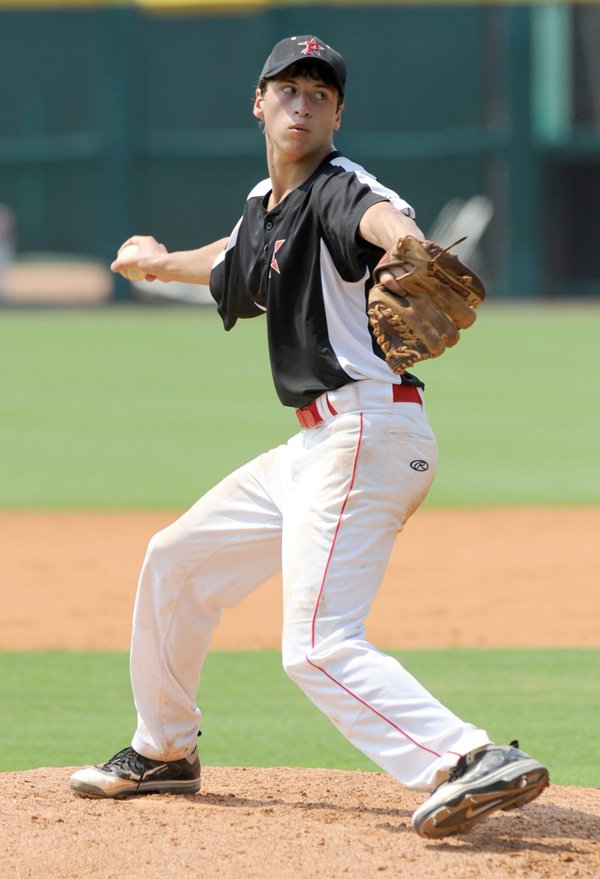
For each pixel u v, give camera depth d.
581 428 52.19
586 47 116.62
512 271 118.62
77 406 59.28
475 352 81.50
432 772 11.66
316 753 17.09
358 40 119.56
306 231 11.89
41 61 121.62
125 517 35.81
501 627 24.53
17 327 98.88
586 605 26.33
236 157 120.31
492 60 117.12
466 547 32.16
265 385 66.31
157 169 120.88
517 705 19.33
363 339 12.02
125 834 12.23
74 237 122.81
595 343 85.50
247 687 20.66
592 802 13.91
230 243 13.07
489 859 11.59
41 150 122.56
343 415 12.09
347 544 12.04
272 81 12.10
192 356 80.25
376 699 11.80
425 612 25.80
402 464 12.11
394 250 10.81
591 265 120.56
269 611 26.34
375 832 12.38
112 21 118.38
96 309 114.81
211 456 45.78
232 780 14.77
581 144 117.25
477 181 119.12
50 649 23.08
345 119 120.44
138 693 13.80
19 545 32.34
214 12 118.75
